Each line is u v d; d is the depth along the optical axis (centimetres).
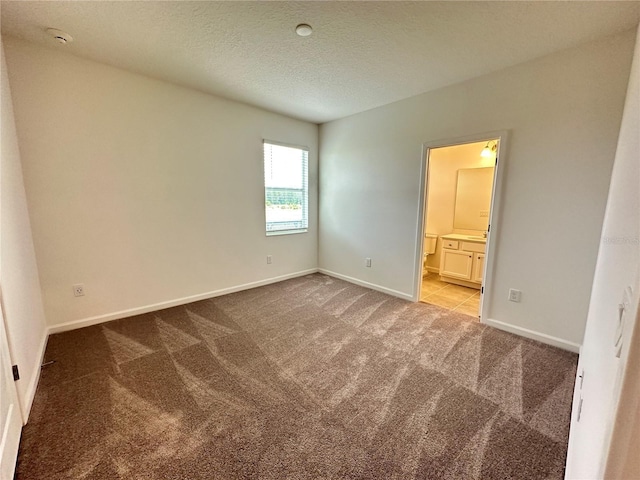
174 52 224
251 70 253
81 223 250
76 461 129
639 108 83
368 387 182
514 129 241
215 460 130
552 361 211
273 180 392
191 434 145
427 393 176
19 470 125
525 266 245
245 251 371
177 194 304
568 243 222
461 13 174
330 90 296
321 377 192
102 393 174
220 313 296
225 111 329
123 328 259
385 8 170
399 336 250
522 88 234
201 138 314
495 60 229
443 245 418
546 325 238
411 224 330
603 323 98
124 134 264
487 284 268
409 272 338
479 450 136
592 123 204
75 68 235
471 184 421
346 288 385
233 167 345
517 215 245
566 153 217
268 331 258
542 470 126
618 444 34
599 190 206
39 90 222
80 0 166
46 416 155
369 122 361
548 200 229
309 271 458
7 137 185
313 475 124
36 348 197
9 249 160
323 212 446
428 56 224
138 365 204
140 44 213
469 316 293
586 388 111
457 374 196
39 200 229
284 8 171
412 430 148
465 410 162
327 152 426
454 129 280
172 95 288
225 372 197
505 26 185
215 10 174
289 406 165
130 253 280
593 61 201
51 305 243
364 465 129
